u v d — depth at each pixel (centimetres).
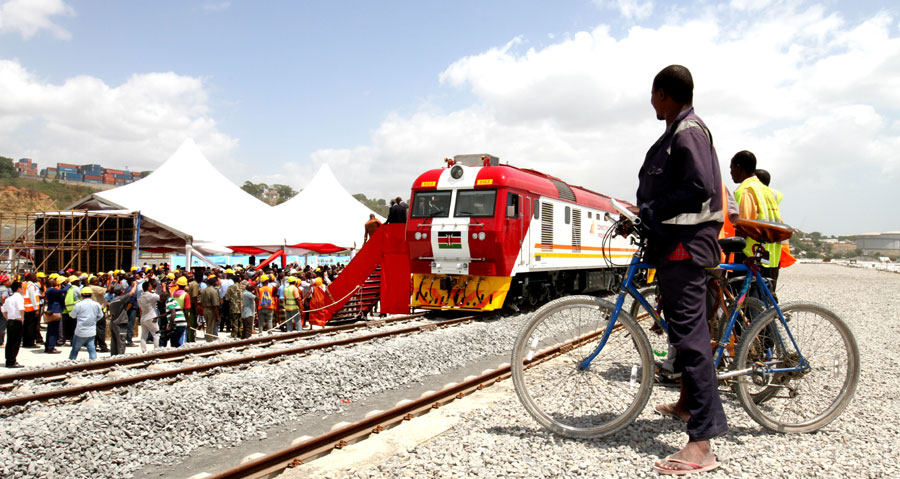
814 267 7788
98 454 528
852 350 456
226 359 966
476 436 443
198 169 2906
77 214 2402
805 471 364
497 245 1365
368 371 831
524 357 448
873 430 453
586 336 452
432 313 1573
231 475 402
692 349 375
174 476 495
